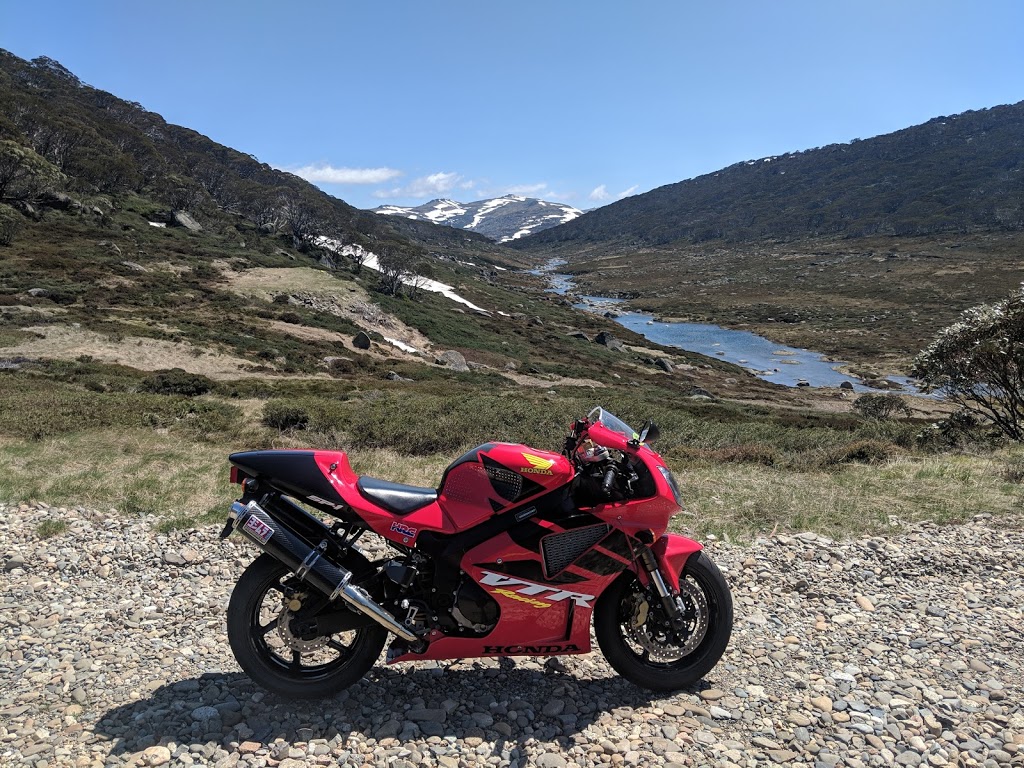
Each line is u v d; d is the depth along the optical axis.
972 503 7.26
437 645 3.31
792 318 128.12
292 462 3.33
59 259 63.41
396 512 3.32
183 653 3.83
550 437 13.12
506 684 3.59
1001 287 145.88
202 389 30.81
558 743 3.06
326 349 52.78
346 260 118.06
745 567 5.24
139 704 3.27
